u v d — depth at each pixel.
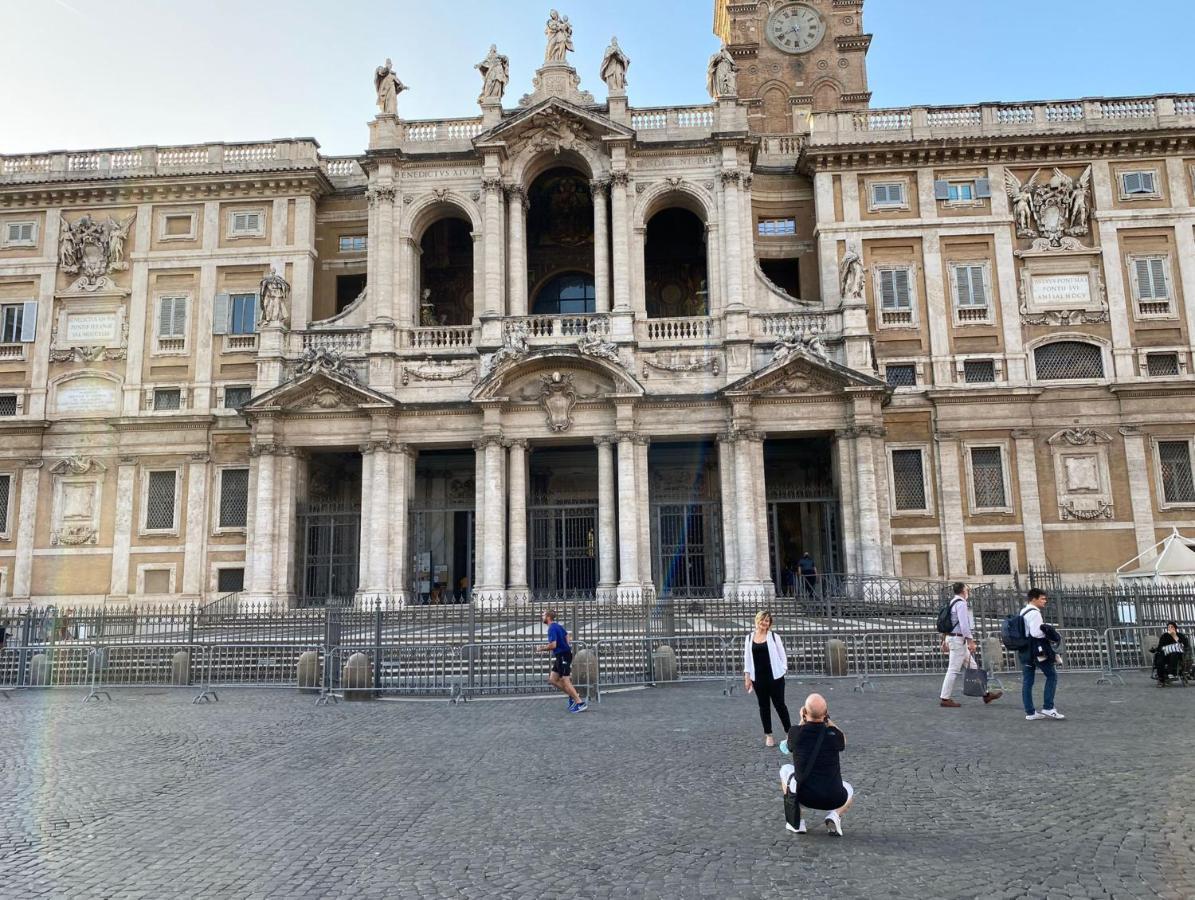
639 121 40.72
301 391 38.19
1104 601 24.19
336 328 39.66
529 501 39.25
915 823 9.80
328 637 21.22
